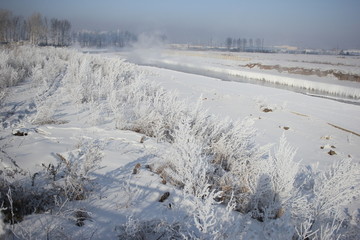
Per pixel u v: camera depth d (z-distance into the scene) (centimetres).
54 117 657
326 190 387
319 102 1616
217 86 1997
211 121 636
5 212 262
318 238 321
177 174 390
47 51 2556
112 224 278
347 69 3538
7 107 754
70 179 315
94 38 12544
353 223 391
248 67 4531
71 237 247
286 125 1061
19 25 6981
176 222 283
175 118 623
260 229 317
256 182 372
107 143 500
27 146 443
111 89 939
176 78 2202
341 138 957
